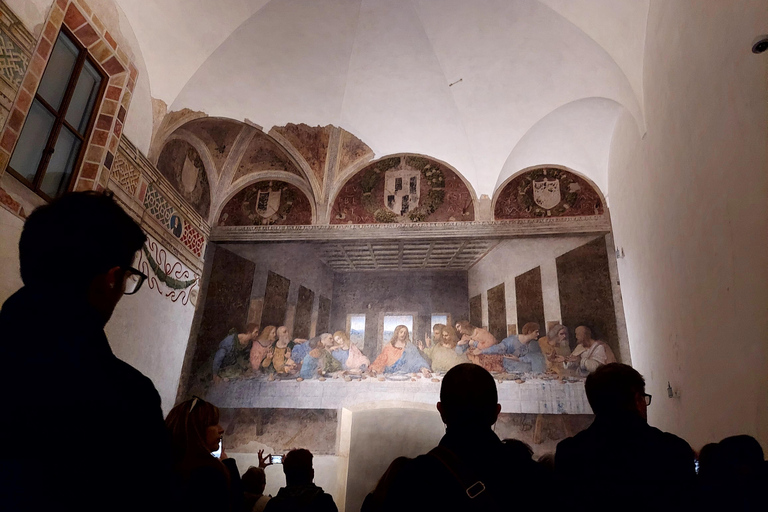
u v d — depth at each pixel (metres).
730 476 2.34
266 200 11.27
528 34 9.02
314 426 9.48
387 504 1.57
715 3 5.00
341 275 10.59
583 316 9.63
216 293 10.55
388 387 9.67
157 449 1.07
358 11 9.20
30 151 6.12
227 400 9.72
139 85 8.19
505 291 10.11
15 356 1.05
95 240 1.24
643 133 7.93
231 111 10.19
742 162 4.48
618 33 8.00
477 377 1.79
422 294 10.30
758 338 4.31
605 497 1.94
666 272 7.05
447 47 9.64
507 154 10.73
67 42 6.75
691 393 6.20
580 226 10.30
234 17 8.87
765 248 4.12
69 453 0.97
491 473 1.55
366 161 11.32
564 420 9.02
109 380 1.06
